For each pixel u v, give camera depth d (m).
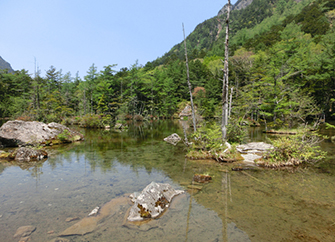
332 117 28.64
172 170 7.64
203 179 6.41
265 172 7.27
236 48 72.31
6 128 12.48
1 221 3.89
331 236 3.41
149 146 13.30
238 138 12.36
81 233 3.48
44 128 14.31
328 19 63.47
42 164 8.59
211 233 3.50
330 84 26.52
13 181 6.39
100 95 42.44
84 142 15.10
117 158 9.75
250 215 4.16
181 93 59.59
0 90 42.41
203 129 11.02
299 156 8.34
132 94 48.97
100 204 4.70
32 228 3.63
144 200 4.41
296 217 4.07
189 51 138.25
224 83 10.94
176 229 3.63
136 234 3.46
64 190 5.61
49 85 47.28
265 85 24.55
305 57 30.08
